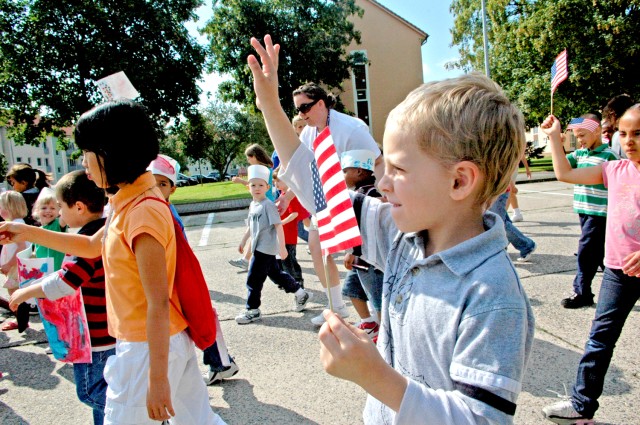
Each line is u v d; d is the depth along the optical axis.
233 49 22.50
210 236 9.07
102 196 2.32
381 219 1.45
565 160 2.53
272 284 5.44
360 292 3.43
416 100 1.01
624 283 2.28
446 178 0.97
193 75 22.78
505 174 1.00
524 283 4.69
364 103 26.08
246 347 3.68
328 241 1.23
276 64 1.69
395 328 1.13
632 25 17.42
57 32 20.22
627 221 2.24
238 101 24.08
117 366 1.75
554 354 3.18
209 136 43.78
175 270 1.84
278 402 2.85
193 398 1.97
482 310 0.92
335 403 2.80
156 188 1.81
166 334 1.65
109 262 1.76
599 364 2.33
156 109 21.89
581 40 18.44
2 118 22.34
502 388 0.86
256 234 4.15
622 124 2.30
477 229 1.05
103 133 1.65
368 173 2.99
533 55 20.45
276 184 5.42
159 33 21.33
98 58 19.38
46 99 20.19
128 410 1.72
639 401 2.59
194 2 22.80
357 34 23.28
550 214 8.62
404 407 0.88
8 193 4.36
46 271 2.62
